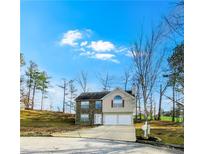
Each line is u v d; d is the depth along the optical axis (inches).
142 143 659.4
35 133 928.3
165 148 552.4
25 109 1738.4
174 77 696.4
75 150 529.3
